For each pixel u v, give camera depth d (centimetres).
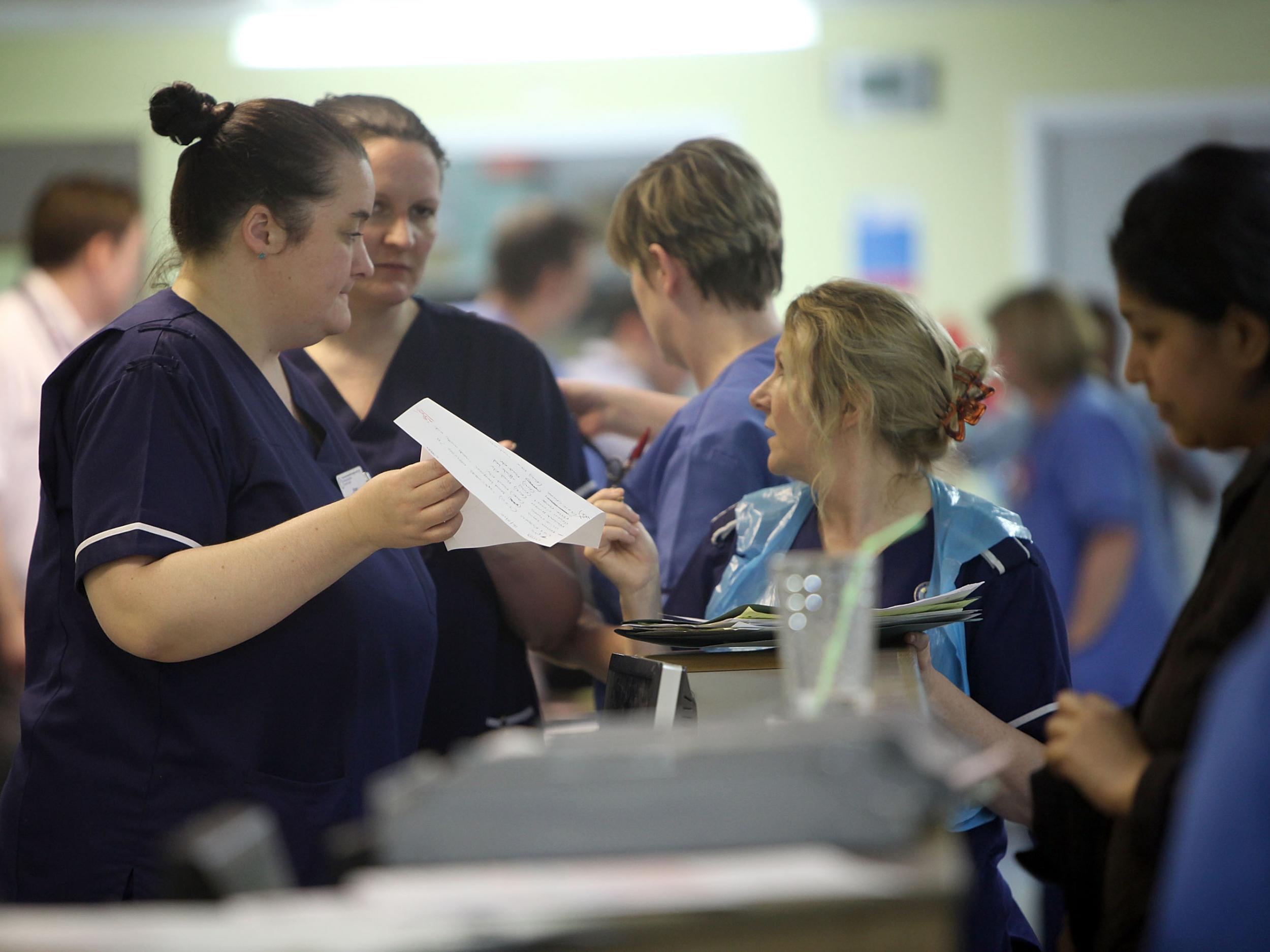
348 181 587
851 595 398
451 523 546
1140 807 400
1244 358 416
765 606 527
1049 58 1959
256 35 1923
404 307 784
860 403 593
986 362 623
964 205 1977
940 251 1983
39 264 1127
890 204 1981
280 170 569
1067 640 621
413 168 727
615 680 539
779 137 1983
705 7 1916
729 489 716
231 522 567
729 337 776
